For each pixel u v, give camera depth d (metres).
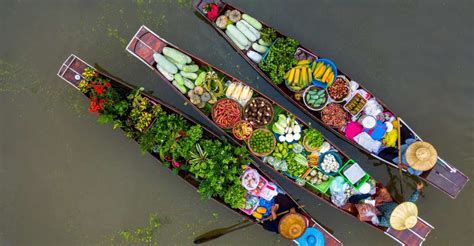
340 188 7.05
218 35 7.70
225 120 6.88
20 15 7.77
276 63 6.95
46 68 7.80
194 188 7.86
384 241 7.94
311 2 7.83
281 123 6.97
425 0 7.90
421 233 7.38
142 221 7.96
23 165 7.91
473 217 7.95
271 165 7.10
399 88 7.89
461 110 7.93
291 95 7.21
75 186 7.95
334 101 7.11
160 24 7.78
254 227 7.90
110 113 6.98
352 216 7.77
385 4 7.89
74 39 7.80
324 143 7.06
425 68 7.92
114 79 7.31
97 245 8.02
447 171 7.45
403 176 7.84
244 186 6.93
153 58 7.07
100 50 7.78
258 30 7.17
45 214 7.97
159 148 7.04
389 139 7.16
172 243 7.98
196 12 7.71
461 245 7.95
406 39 7.91
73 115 7.85
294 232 6.92
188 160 6.95
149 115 6.97
